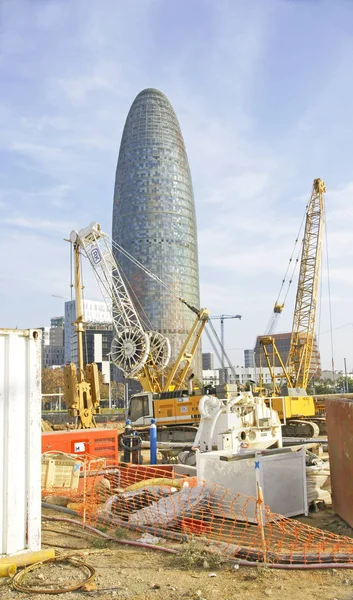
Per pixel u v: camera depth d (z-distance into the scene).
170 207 179.62
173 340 167.38
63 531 8.67
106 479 11.75
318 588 5.89
